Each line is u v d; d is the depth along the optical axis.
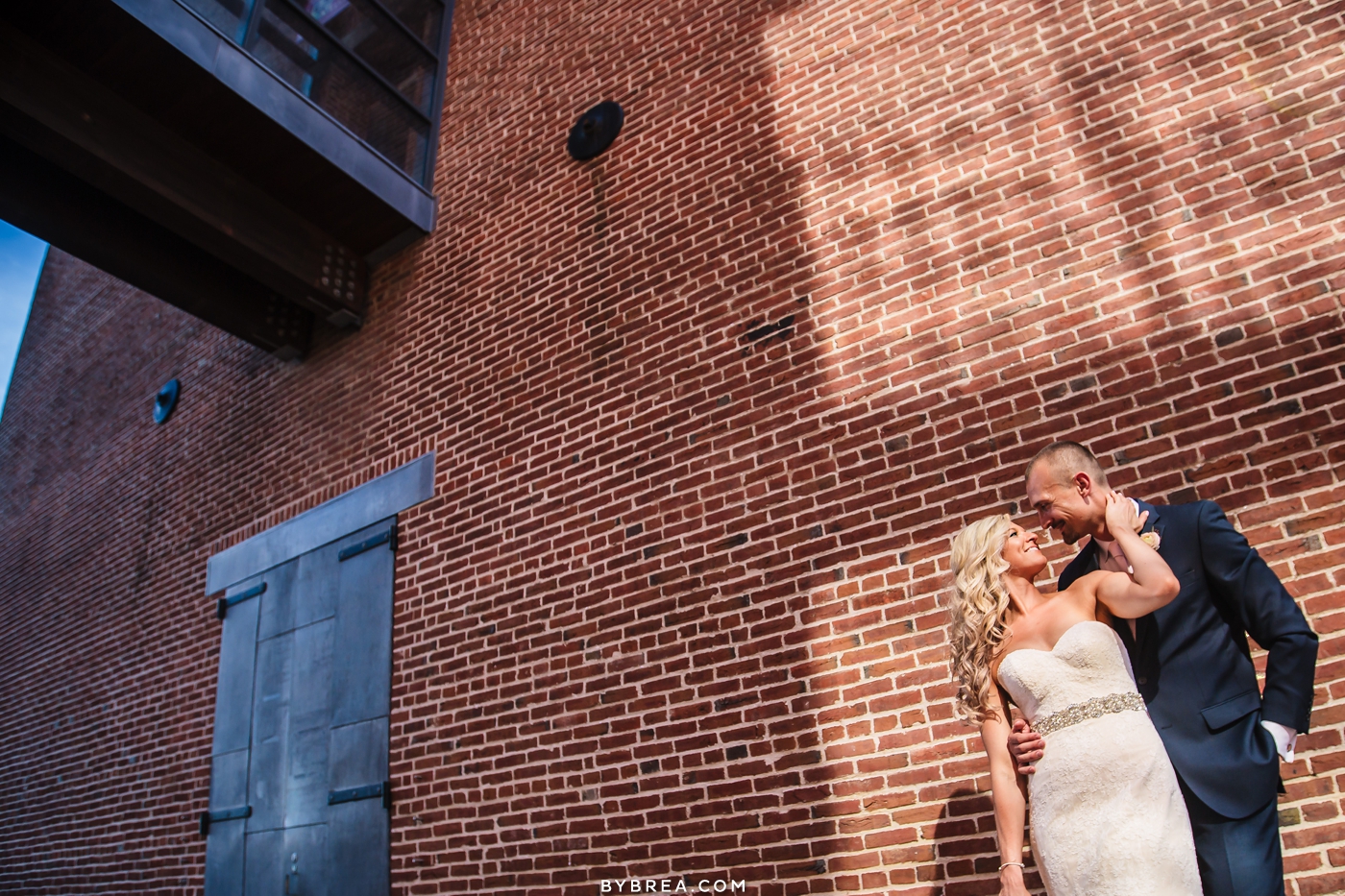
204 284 6.56
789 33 5.25
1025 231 4.06
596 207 5.67
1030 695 2.29
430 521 5.64
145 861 6.63
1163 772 2.09
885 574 3.88
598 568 4.76
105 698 7.68
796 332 4.53
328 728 5.69
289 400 7.08
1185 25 4.01
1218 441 3.36
